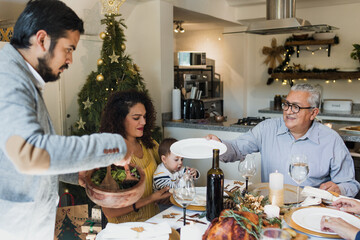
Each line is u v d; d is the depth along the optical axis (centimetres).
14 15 267
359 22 462
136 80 287
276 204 148
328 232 121
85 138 90
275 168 201
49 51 100
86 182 125
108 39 278
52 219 114
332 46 486
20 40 100
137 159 195
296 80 523
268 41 536
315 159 189
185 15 426
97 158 90
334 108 472
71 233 196
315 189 155
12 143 81
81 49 304
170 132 354
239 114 555
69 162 85
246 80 554
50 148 82
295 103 180
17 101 86
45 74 104
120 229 123
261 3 462
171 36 362
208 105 505
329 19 481
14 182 99
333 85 495
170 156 202
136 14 356
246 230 103
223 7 460
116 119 192
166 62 356
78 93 295
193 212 148
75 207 195
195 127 337
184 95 399
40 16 97
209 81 534
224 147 171
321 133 190
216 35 572
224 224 105
